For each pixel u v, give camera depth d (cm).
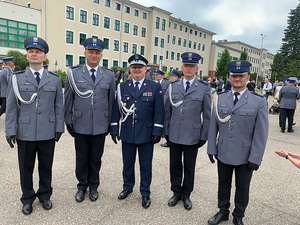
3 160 422
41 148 279
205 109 297
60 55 2692
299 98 768
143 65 294
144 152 305
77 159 311
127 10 3344
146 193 306
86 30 2900
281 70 5006
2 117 781
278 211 304
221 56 4884
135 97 300
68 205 297
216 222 268
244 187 257
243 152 251
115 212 286
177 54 4288
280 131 801
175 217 282
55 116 288
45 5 2523
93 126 301
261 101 247
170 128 305
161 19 3756
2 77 594
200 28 4631
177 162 307
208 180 388
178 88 304
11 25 2364
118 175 387
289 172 437
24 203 278
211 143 271
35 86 270
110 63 3238
